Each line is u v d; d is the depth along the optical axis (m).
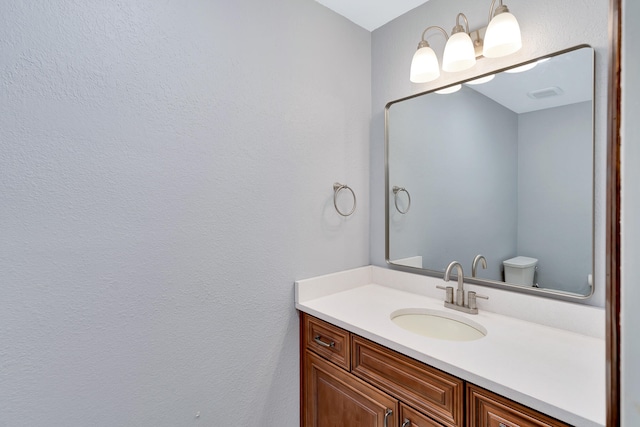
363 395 1.28
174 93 1.20
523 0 1.34
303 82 1.60
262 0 1.45
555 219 1.27
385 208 1.87
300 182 1.60
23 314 0.95
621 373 0.49
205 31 1.28
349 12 1.74
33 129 0.95
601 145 1.16
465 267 1.54
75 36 1.01
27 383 0.96
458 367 0.97
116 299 1.10
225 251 1.35
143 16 1.13
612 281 0.51
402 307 1.51
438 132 1.63
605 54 1.15
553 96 1.27
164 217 1.19
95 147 1.05
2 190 0.91
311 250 1.65
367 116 1.91
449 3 1.57
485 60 1.46
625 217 0.48
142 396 1.16
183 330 1.25
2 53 0.90
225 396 1.37
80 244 1.03
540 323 1.30
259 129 1.44
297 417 1.61
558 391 0.84
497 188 1.43
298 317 1.61
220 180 1.33
